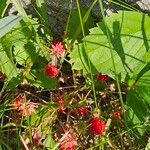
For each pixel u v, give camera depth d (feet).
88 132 0.45
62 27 0.48
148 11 0.46
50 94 0.47
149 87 0.41
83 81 0.48
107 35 0.38
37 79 0.46
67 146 0.43
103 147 0.43
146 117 0.41
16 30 0.44
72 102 0.46
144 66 0.41
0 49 0.43
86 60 0.41
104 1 0.47
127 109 0.41
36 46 0.45
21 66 0.47
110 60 0.41
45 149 0.43
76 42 0.44
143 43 0.41
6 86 0.45
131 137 0.44
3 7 0.44
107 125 0.43
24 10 0.44
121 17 0.41
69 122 0.45
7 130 0.43
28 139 0.44
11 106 0.46
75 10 0.47
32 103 0.44
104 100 0.47
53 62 0.46
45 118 0.44
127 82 0.42
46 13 0.46
